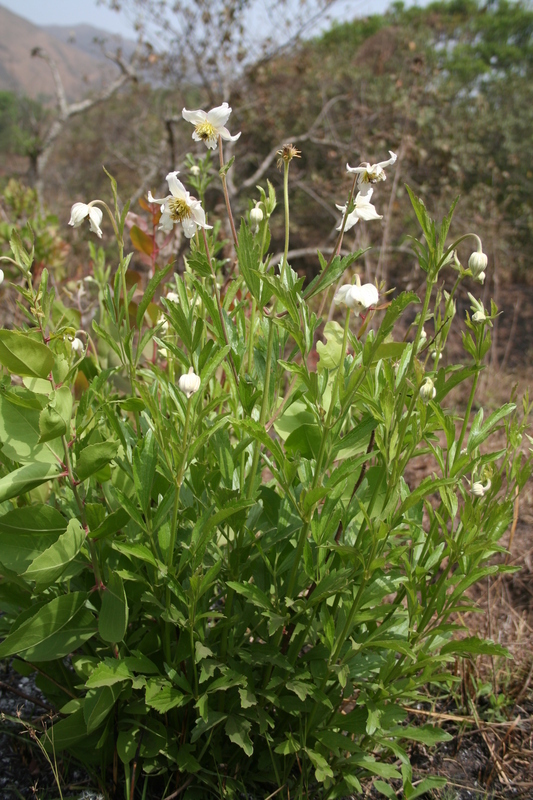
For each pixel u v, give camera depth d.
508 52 5.22
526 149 3.86
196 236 0.72
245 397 0.66
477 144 3.63
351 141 3.31
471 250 3.21
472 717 0.90
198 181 0.88
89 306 1.33
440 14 5.12
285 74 3.70
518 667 0.97
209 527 0.62
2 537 0.66
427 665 0.70
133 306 0.99
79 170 4.84
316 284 0.66
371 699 0.71
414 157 3.15
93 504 0.64
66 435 0.66
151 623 0.76
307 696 0.72
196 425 0.62
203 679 0.64
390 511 0.65
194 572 0.64
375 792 0.81
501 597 1.10
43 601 0.71
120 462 0.69
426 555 0.74
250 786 0.75
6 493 0.61
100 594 0.73
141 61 3.41
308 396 0.66
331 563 0.74
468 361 2.30
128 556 0.69
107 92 3.61
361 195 0.68
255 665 0.73
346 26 5.13
